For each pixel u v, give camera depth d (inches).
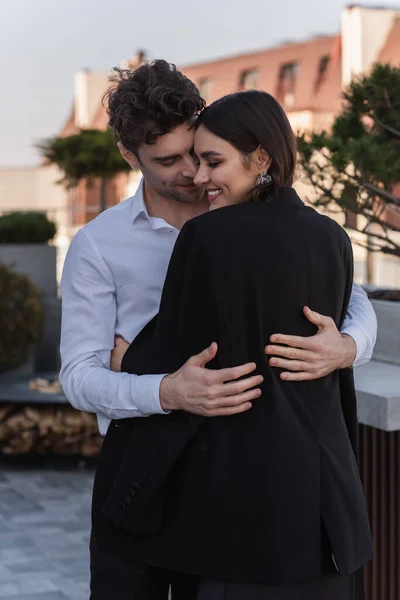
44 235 350.0
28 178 1061.1
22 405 251.0
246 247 72.3
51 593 158.6
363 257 417.4
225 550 71.9
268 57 1079.6
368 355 82.0
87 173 340.2
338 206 148.5
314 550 71.9
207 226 73.0
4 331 278.7
